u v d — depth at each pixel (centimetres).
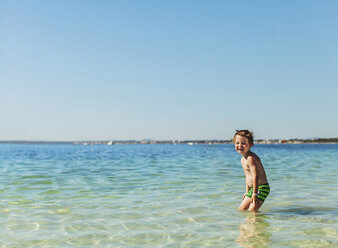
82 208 637
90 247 400
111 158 2662
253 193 604
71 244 412
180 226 495
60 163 2005
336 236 437
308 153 3738
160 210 614
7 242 421
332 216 559
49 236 447
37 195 798
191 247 396
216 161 2162
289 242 411
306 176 1191
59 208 638
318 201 696
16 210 620
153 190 867
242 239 425
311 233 452
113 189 892
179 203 682
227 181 1048
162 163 1973
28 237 443
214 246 398
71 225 506
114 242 418
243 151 632
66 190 879
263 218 545
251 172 614
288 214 575
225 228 481
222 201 702
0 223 519
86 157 2869
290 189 866
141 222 521
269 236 438
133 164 1897
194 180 1081
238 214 577
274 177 1162
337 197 744
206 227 488
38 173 1355
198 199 727
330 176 1189
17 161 2225
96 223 517
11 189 900
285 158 2548
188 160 2306
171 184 985
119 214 581
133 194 805
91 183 1026
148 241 421
